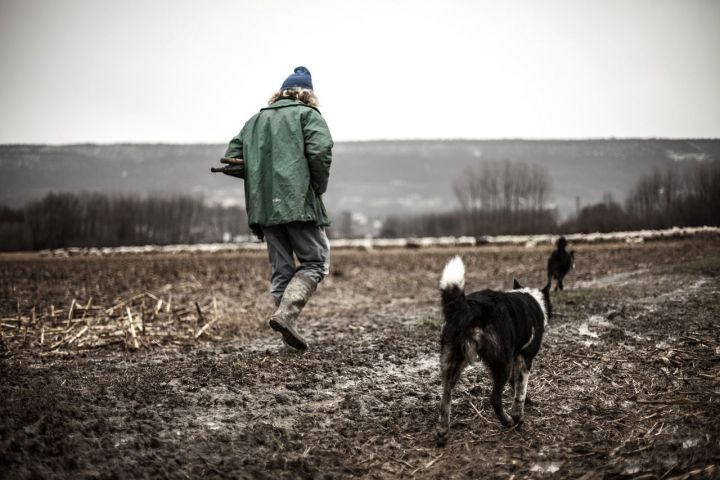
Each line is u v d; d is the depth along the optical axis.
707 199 66.88
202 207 107.88
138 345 9.09
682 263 20.73
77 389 6.41
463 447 5.52
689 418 5.80
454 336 5.42
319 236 7.99
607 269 21.59
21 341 9.33
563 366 7.77
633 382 7.02
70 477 4.26
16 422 4.91
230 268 27.91
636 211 77.31
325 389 6.98
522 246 49.78
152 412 5.83
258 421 5.89
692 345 8.40
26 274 24.38
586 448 5.39
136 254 48.53
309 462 5.07
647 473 4.78
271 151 7.57
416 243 56.00
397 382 7.33
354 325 11.56
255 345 9.48
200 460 4.89
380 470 5.09
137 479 4.39
